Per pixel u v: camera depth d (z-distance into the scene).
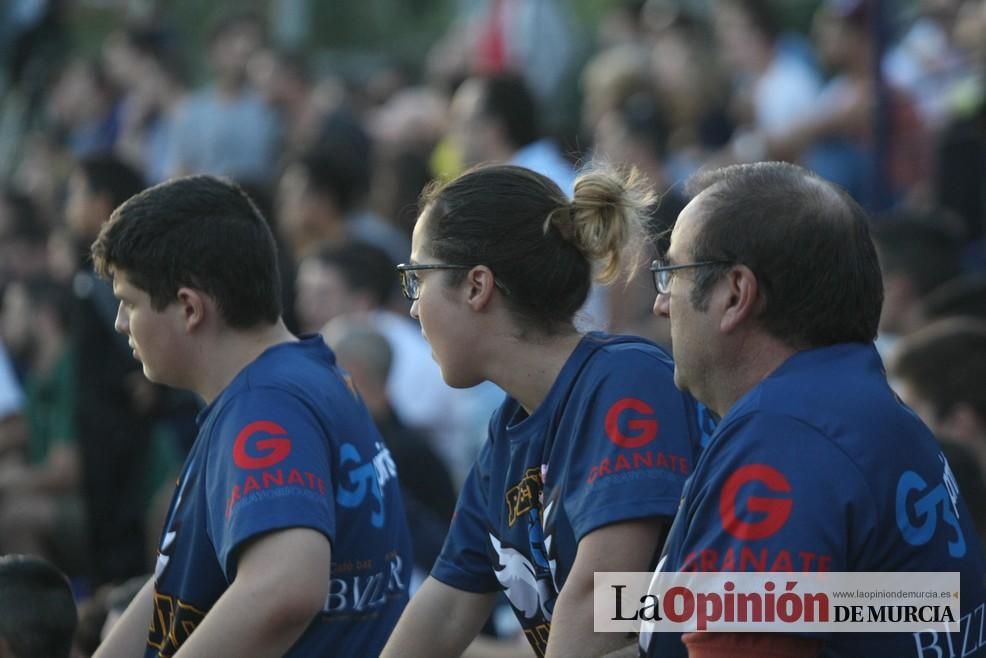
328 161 19.83
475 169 8.18
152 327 8.51
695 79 25.31
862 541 6.52
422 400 17.52
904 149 21.59
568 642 7.44
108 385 16.95
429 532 13.95
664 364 7.91
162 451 16.88
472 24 32.97
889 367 12.18
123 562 17.03
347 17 36.09
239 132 28.56
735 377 7.02
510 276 7.91
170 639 8.41
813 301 6.84
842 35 22.80
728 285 6.90
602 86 24.88
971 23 23.09
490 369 8.05
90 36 38.28
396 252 20.16
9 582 8.85
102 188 17.89
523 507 8.07
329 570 7.98
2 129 35.34
